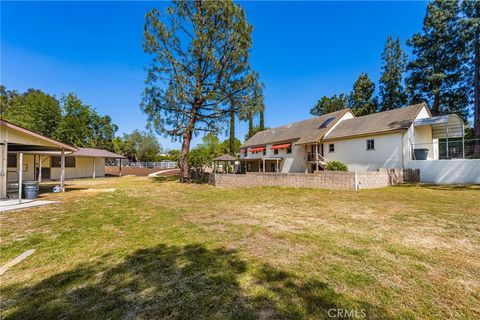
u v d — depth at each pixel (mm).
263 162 28469
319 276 3014
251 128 47969
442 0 24953
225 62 15930
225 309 2383
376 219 5945
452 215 6184
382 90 33375
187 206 8281
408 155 15953
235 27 15281
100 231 5227
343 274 3055
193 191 13039
